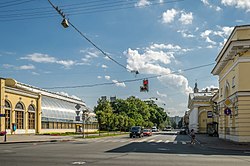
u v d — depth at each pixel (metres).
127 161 16.12
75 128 84.12
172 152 22.41
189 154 20.77
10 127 54.19
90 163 15.21
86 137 48.22
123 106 106.50
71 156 18.61
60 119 75.81
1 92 51.47
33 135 54.16
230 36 34.06
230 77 36.59
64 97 85.69
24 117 59.09
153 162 15.73
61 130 76.12
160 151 23.12
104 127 85.00
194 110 83.12
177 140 43.25
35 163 15.14
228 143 34.41
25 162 15.52
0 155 19.06
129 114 105.00
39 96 64.62
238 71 32.09
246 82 31.80
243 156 19.72
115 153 20.91
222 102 42.84
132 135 51.78
